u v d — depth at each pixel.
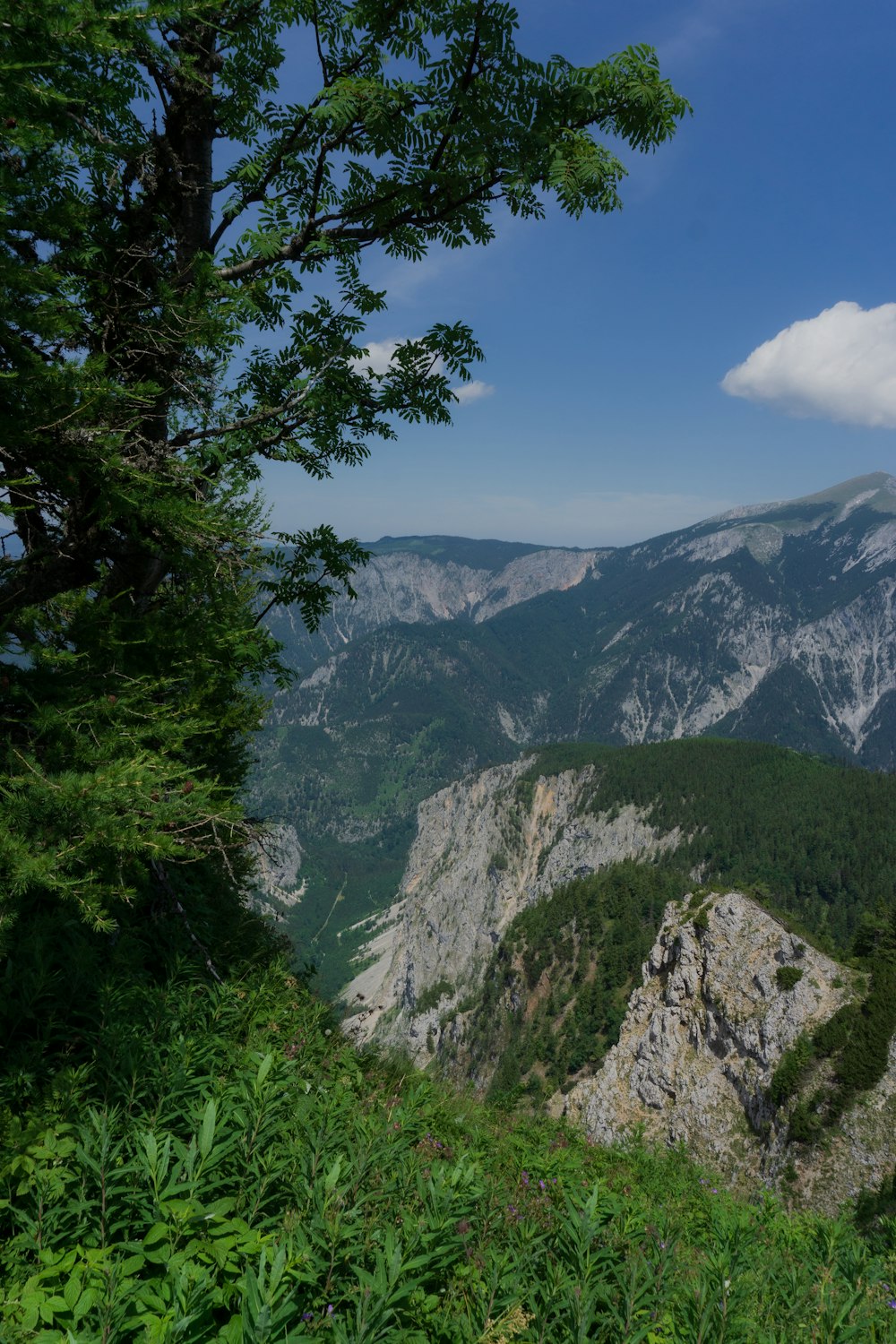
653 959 83.81
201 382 7.49
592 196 7.57
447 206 8.09
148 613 7.48
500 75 7.09
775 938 73.38
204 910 9.18
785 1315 4.81
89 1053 5.38
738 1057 69.06
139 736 5.11
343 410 8.64
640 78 7.08
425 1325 3.61
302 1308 3.49
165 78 7.18
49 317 4.68
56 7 3.96
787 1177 56.94
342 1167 4.53
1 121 4.29
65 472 5.11
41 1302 3.17
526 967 175.38
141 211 7.32
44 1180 3.86
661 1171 10.42
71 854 4.15
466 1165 5.29
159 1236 3.58
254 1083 4.77
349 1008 10.32
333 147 7.44
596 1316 3.88
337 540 9.91
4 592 5.86
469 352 8.61
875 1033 61.38
